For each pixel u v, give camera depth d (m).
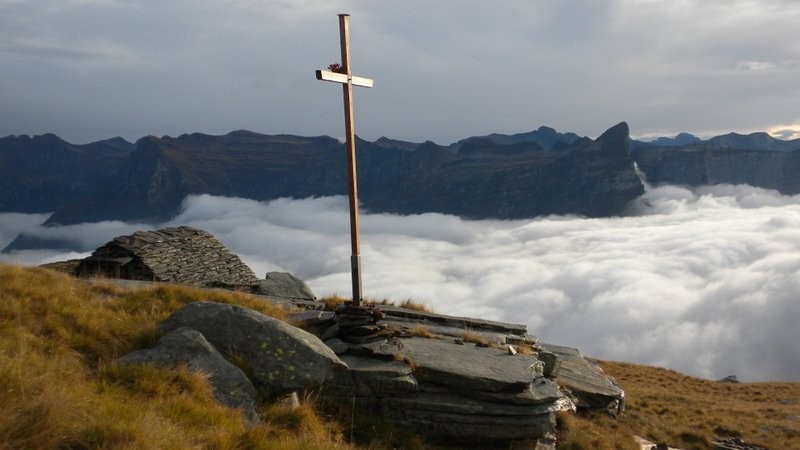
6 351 8.15
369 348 12.91
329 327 14.01
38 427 6.18
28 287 11.00
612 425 20.78
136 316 11.55
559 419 16.81
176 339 9.72
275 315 14.06
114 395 7.87
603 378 23.80
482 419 12.08
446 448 11.81
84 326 10.19
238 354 10.17
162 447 6.71
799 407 38.00
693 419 29.19
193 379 8.86
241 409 8.88
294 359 10.32
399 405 11.91
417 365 12.47
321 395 11.48
